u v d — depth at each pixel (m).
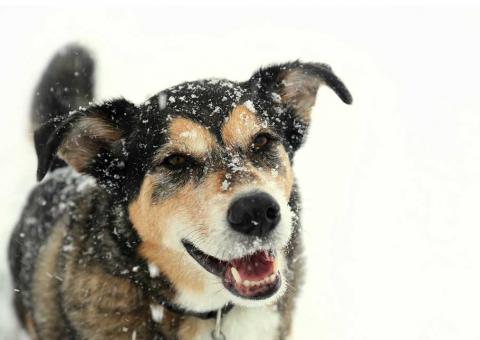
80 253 0.96
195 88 0.93
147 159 0.91
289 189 0.94
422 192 1.29
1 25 1.76
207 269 0.90
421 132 1.45
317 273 1.14
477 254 1.17
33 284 1.01
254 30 1.85
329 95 1.56
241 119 0.91
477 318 1.08
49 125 0.93
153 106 0.93
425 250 1.18
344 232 1.20
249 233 0.86
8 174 1.24
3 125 1.41
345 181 1.30
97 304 0.94
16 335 1.07
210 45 1.78
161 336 0.93
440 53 1.78
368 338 1.06
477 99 1.58
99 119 0.94
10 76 1.58
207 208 0.87
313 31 1.87
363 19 1.93
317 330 1.07
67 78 1.16
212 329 0.94
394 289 1.12
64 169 1.08
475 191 1.29
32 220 1.07
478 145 1.41
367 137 1.42
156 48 1.75
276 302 0.95
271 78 0.97
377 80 1.66
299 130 0.98
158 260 0.91
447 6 1.98
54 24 1.79
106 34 1.78
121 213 0.93
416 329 1.07
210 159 0.90
